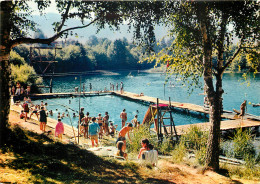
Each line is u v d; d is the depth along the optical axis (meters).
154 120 15.44
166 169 7.37
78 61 106.81
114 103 32.66
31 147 6.33
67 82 66.25
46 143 7.17
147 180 5.95
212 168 7.97
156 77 81.88
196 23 7.96
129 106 30.39
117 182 5.31
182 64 8.71
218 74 8.23
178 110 27.94
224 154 11.26
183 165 8.58
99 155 7.96
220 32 7.66
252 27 7.07
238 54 8.58
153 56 8.61
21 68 41.81
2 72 6.32
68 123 21.09
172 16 7.91
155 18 7.88
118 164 7.21
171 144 12.35
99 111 27.05
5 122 6.48
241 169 8.34
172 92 42.97
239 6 6.87
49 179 4.59
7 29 6.34
